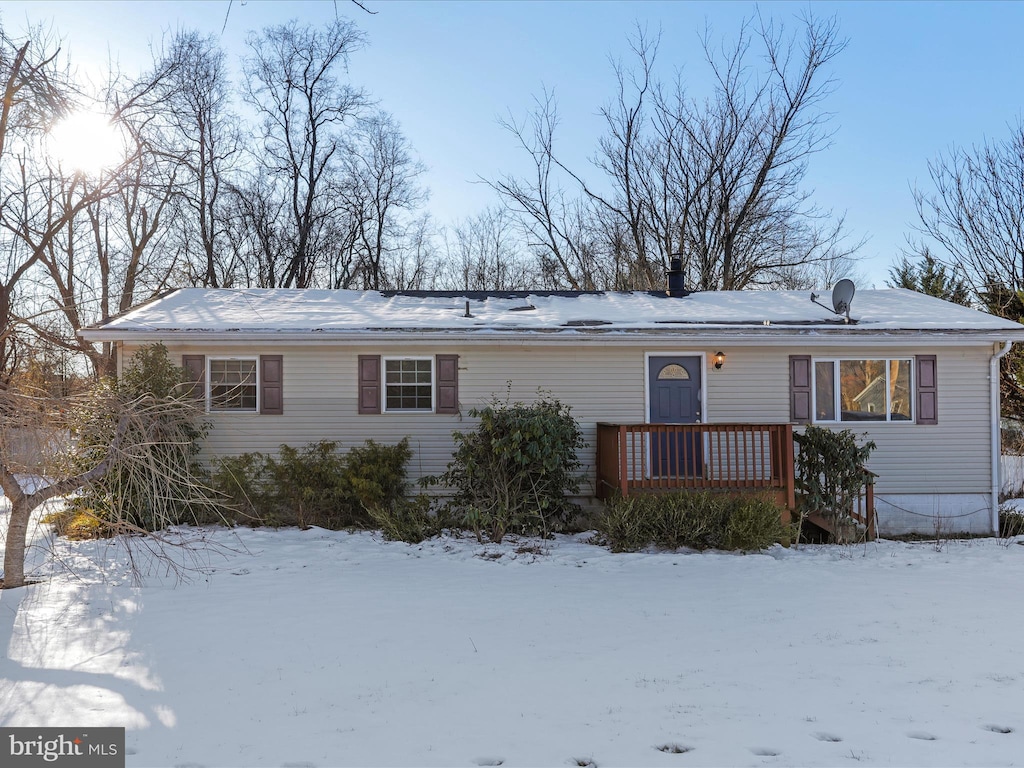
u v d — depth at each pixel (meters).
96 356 19.17
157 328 11.27
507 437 10.82
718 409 12.27
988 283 21.55
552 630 6.51
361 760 4.06
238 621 6.76
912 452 12.23
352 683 5.23
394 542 10.55
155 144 20.25
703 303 13.99
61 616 6.89
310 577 8.53
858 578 8.62
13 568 7.97
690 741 4.27
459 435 11.03
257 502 11.69
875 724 4.50
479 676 5.37
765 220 26.05
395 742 4.29
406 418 12.11
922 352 12.25
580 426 12.27
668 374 12.37
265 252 26.75
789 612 7.12
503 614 7.04
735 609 7.23
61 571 8.60
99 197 18.75
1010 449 21.05
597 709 4.75
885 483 12.18
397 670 5.50
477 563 9.37
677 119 26.72
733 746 4.20
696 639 6.25
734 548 10.22
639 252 27.28
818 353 12.32
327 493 11.51
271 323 11.78
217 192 25.72
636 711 4.71
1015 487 16.48
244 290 14.51
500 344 12.11
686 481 10.91
